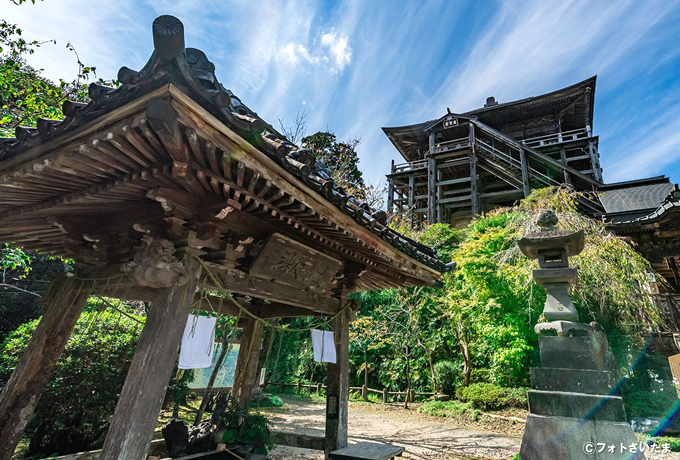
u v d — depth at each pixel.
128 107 2.03
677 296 12.98
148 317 2.74
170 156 2.37
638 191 14.05
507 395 9.92
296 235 4.02
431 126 25.95
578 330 3.77
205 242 3.04
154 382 2.47
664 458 5.52
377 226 3.96
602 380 3.45
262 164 2.47
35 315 11.99
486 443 7.53
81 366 6.37
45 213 3.59
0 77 6.45
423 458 6.43
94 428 5.20
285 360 16.52
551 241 4.16
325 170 4.70
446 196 26.39
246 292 3.79
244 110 3.17
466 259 10.95
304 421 9.49
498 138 22.11
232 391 5.54
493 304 10.11
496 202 24.14
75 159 2.43
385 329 13.33
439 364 12.59
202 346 3.30
